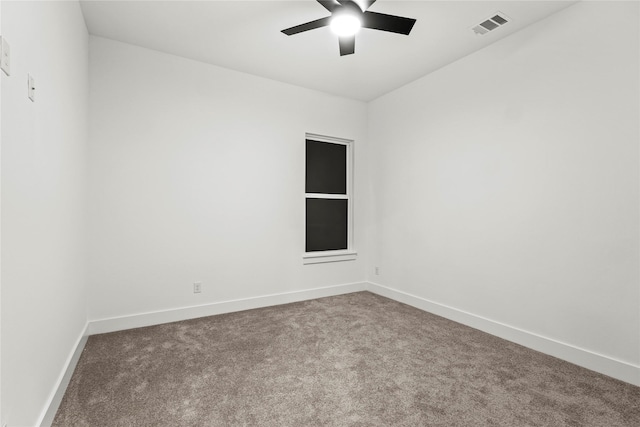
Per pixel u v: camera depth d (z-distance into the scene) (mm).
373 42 2770
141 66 2863
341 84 3697
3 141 1066
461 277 3037
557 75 2318
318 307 3488
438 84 3287
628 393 1855
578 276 2213
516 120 2584
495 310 2742
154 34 2670
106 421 1577
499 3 2232
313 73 3406
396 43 2785
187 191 3070
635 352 1957
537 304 2445
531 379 2008
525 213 2521
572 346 2238
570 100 2246
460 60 3055
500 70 2707
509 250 2635
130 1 2240
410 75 3441
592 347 2143
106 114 2721
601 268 2102
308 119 3801
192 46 2859
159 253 2943
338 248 4195
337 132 4027
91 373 2037
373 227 4152
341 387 1903
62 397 1750
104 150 2711
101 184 2699
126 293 2807
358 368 2137
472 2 2225
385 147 3971
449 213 3160
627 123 1986
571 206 2248
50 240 1595
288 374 2051
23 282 1245
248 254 3408
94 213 2674
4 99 1074
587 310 2170
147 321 2881
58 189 1743
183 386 1900
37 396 1403
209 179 3182
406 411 1678
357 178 4234
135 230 2838
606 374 2061
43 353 1484
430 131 3373
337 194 4191
